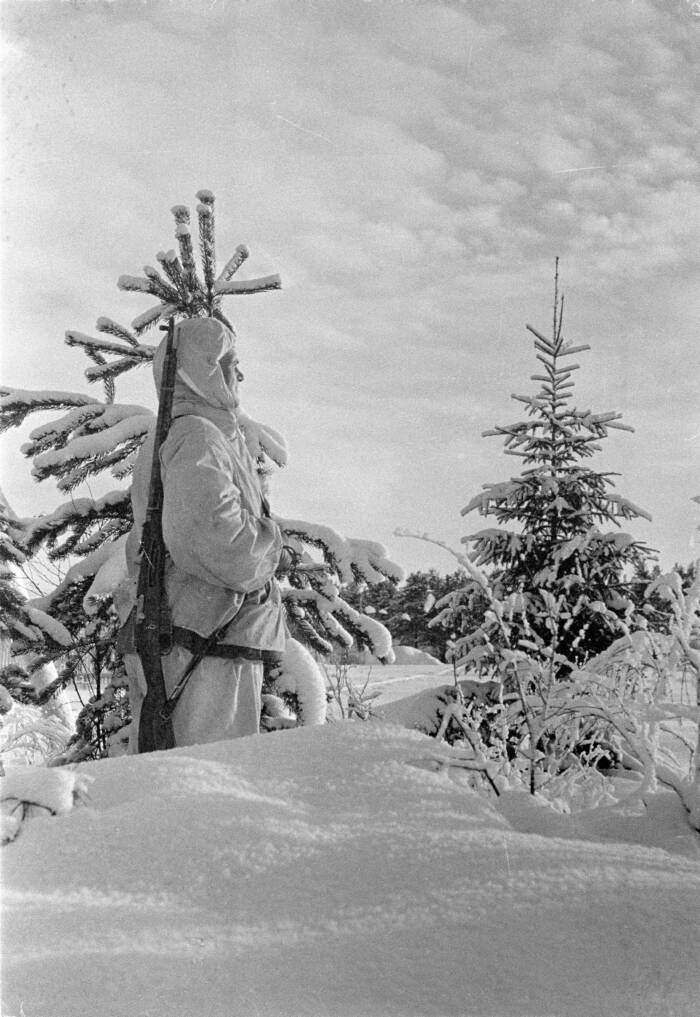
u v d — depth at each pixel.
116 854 2.18
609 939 1.98
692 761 3.38
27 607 6.47
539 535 6.86
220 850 2.19
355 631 6.65
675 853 2.67
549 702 3.76
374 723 3.11
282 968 1.76
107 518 6.79
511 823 2.77
